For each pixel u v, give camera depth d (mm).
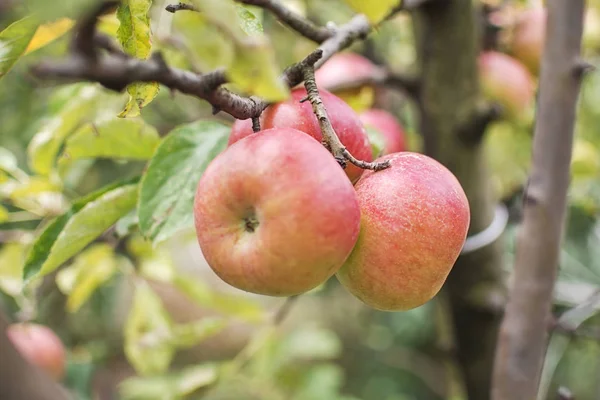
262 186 677
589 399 1873
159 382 1371
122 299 1930
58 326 1666
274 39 1239
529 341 867
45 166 966
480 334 1055
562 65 860
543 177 865
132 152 865
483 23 1122
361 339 2428
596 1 1300
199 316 2746
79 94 975
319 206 673
